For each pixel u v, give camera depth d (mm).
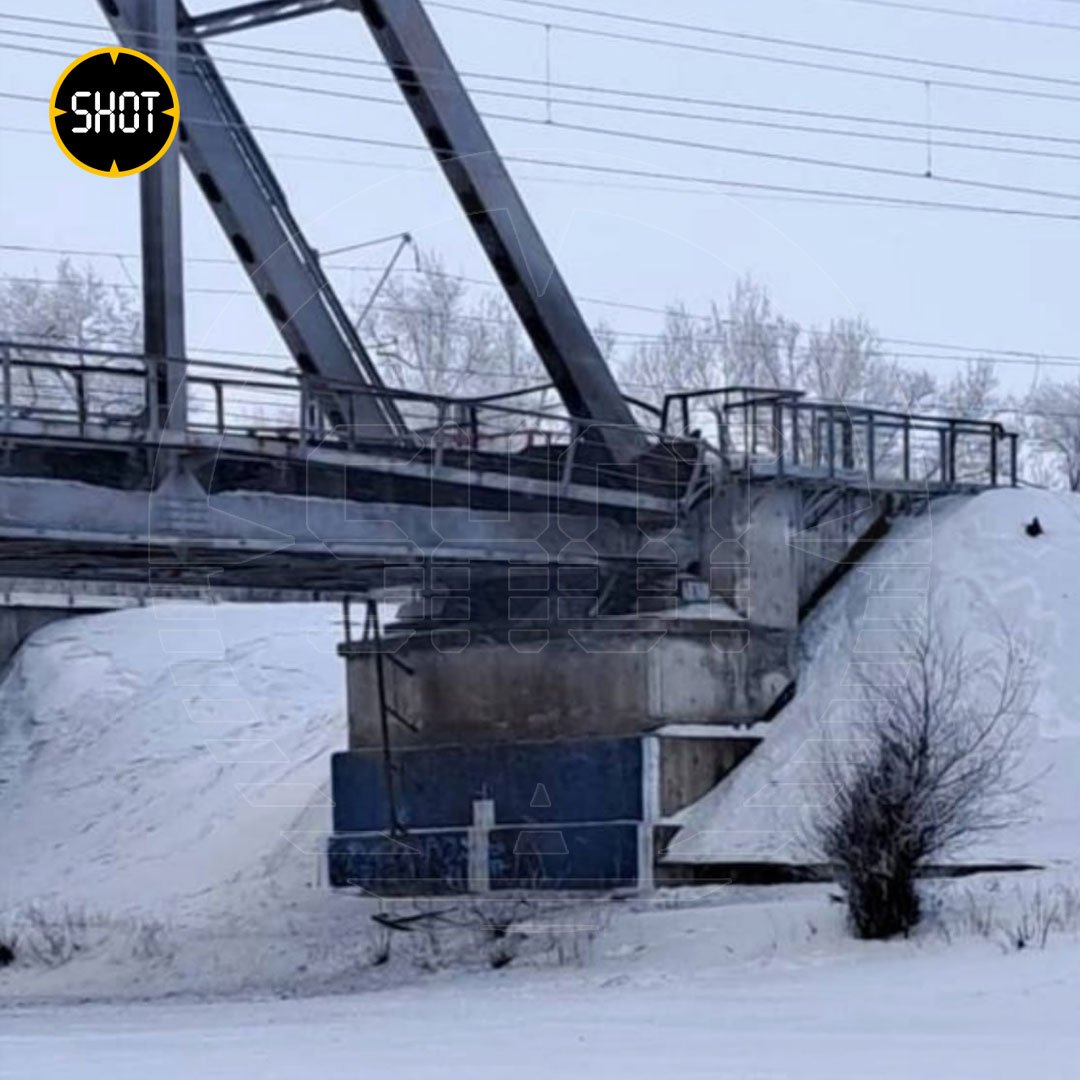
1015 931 41219
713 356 56875
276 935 53938
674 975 42219
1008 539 58344
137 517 45156
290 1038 32062
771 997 36625
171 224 46250
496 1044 29234
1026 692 53656
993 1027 30375
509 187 54156
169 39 47156
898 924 43031
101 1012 43125
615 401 55062
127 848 67312
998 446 63531
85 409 45781
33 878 67000
